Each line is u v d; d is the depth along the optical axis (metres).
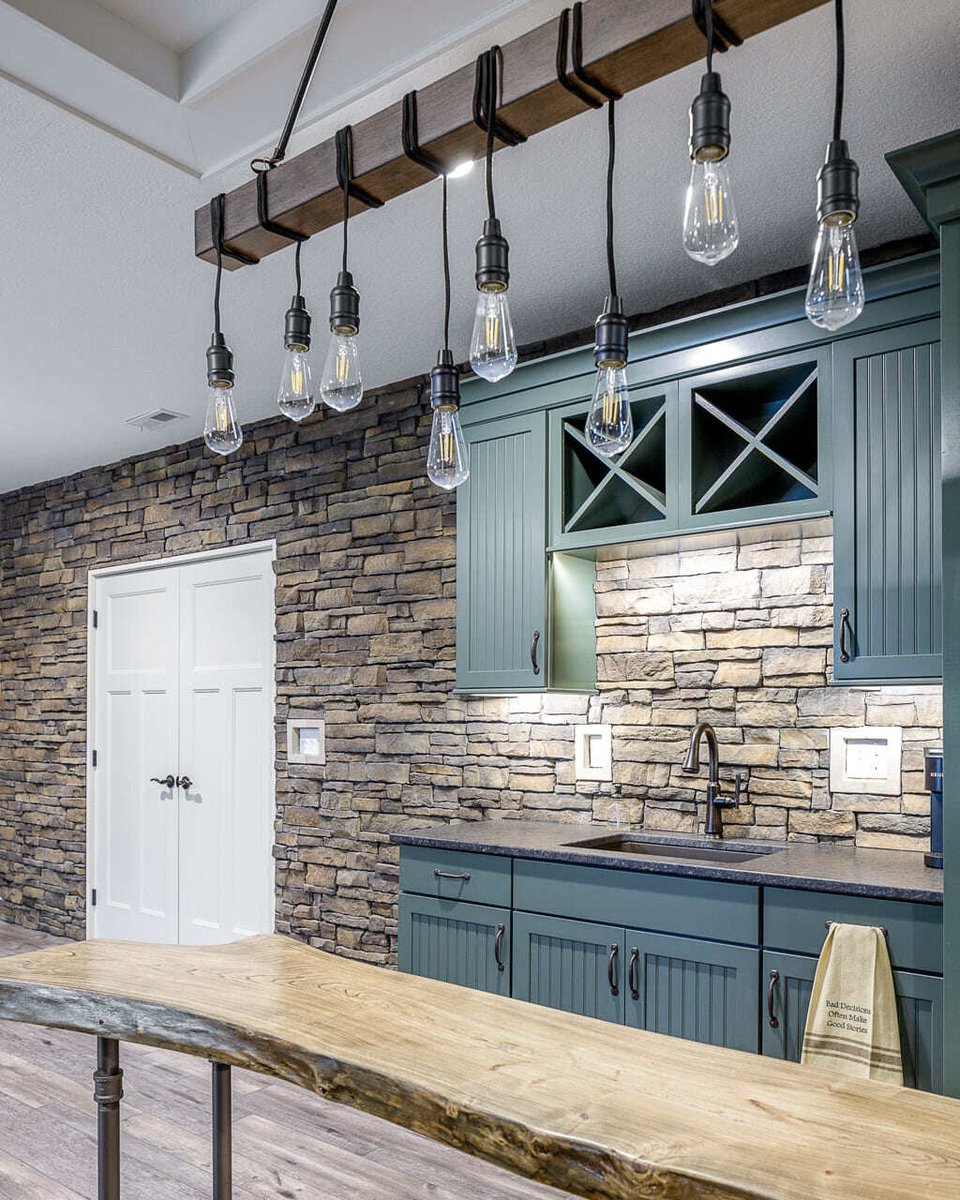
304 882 4.24
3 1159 2.70
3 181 2.34
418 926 3.11
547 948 2.79
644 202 2.50
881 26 1.84
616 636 3.41
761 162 2.35
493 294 1.45
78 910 5.27
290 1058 1.37
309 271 2.87
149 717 5.04
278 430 4.45
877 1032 2.16
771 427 2.71
